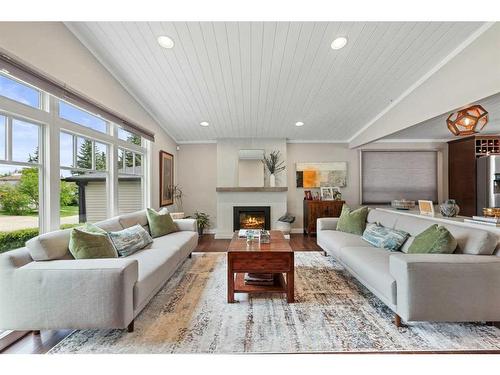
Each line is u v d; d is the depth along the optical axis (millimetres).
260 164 5699
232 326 1986
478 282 1852
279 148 5770
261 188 5578
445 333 1888
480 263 1860
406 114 3545
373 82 3270
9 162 1995
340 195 5820
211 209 5996
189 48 2611
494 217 2283
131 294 1863
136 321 2053
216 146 5973
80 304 1729
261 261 2412
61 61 2227
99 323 1740
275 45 2559
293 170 5992
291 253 2412
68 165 2654
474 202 5105
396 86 3361
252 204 5629
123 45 2574
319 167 5961
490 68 2227
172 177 5562
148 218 3684
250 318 2105
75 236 2064
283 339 1820
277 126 5023
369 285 2393
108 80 2961
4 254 1762
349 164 5965
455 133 2490
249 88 3461
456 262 1862
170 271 2689
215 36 2432
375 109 4137
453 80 2645
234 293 2514
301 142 5969
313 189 5969
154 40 2500
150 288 2150
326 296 2529
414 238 2541
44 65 2043
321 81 3260
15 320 1730
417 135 5375
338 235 3602
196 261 3725
